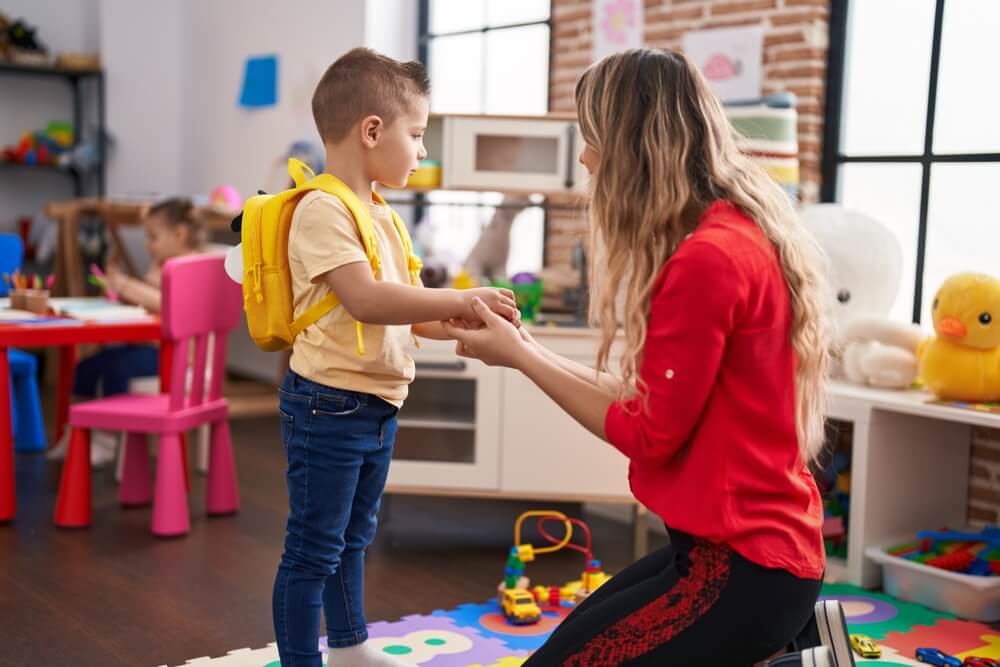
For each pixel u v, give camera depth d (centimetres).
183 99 603
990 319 264
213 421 326
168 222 390
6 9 583
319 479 183
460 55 465
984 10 295
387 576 282
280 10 511
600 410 145
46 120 598
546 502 367
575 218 348
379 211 188
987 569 263
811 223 298
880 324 288
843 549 294
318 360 180
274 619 186
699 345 133
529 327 300
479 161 320
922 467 288
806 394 143
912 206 314
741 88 334
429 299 169
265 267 182
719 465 136
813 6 319
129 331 329
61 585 266
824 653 142
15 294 343
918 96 311
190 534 311
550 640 147
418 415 311
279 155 514
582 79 150
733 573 136
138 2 593
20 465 382
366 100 180
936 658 227
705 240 134
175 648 229
